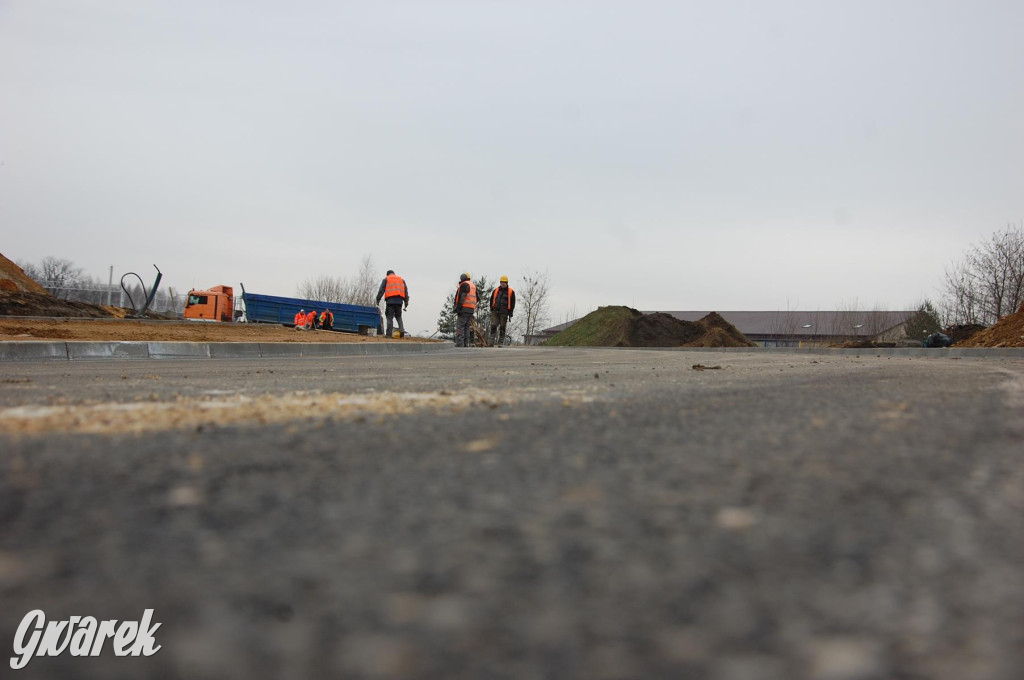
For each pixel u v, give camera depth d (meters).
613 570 1.03
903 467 1.78
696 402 3.37
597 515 1.33
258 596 0.94
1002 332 20.62
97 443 2.14
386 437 2.26
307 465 1.81
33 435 2.30
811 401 3.39
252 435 2.30
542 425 2.54
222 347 12.85
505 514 1.34
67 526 1.27
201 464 1.82
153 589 0.97
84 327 17.28
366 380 5.60
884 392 3.91
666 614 0.87
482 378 5.82
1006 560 1.08
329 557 1.09
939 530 1.24
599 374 6.37
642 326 41.88
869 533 1.22
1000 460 1.87
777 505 1.40
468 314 22.78
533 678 0.71
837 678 0.72
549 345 46.09
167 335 16.56
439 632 0.82
